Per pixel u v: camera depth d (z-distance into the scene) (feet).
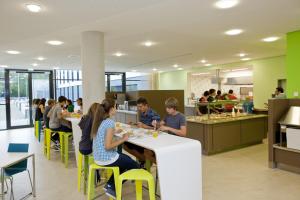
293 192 11.12
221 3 10.23
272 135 14.38
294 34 15.06
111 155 9.05
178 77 39.93
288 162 13.79
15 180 12.91
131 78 42.70
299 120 13.29
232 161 16.01
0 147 20.86
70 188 11.83
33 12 10.73
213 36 16.20
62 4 9.85
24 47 18.79
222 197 10.66
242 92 31.58
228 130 18.48
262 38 16.92
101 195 10.79
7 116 31.58
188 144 8.69
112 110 9.55
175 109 11.55
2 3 9.64
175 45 19.21
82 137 11.03
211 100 20.11
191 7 10.62
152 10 10.89
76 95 36.76
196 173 8.74
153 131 10.91
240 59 28.58
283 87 26.55
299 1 10.11
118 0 9.57
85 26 13.37
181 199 8.41
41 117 24.45
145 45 19.11
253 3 10.28
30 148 20.43
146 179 8.10
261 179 12.73
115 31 14.66
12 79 32.19
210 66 34.37
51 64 28.94
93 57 14.61
